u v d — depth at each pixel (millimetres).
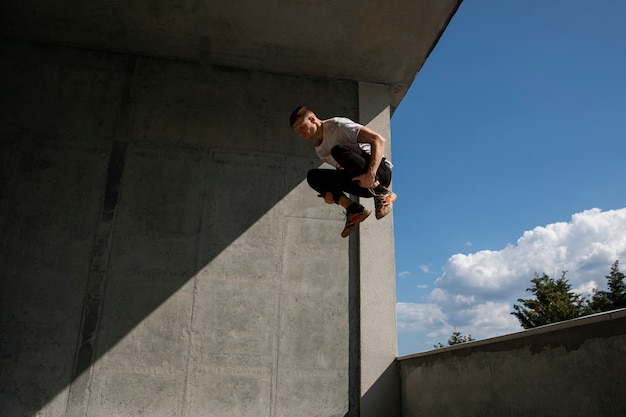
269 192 5383
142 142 5324
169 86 5578
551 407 2625
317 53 5582
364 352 4977
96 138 5266
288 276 5121
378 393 4867
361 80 6012
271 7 4980
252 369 4754
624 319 2139
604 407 2236
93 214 5012
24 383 4418
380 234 5414
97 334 4641
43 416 4348
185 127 5457
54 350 4543
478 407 3398
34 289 4699
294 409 4707
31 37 5453
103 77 5496
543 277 21109
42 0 4930
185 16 5105
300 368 4840
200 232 5121
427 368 4281
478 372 3426
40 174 5059
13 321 4578
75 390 4449
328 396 4809
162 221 5094
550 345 2672
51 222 4922
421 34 5305
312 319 5027
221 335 4809
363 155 2850
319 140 2994
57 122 5250
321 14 5062
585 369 2385
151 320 4754
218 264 5039
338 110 5848
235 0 4895
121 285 4820
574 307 19531
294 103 5781
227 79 5734
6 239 4805
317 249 5270
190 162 5348
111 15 5113
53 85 5375
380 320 5102
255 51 5570
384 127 5848
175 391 4570
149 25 5230
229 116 5590
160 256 4973
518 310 20328
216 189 5297
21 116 5211
